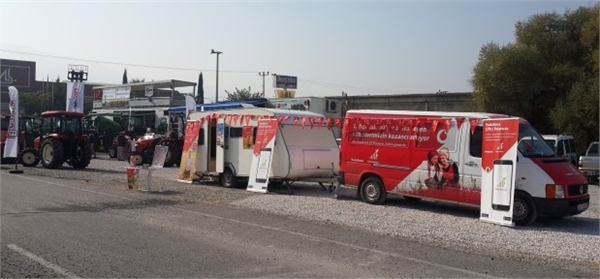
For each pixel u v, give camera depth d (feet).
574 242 29.45
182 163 58.90
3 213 34.91
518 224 34.60
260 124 50.98
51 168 74.38
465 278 21.85
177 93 168.35
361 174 42.93
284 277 21.34
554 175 34.12
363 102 131.75
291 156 48.93
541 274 22.81
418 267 23.44
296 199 44.78
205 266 22.79
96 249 25.40
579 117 90.48
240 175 52.80
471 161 36.60
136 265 22.67
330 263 23.75
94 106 186.29
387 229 32.17
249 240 28.35
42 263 22.62
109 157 105.50
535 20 108.17
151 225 32.07
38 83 253.44
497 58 102.22
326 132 53.31
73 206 38.93
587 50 102.22
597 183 67.21
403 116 40.88
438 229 32.35
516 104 105.70
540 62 102.32
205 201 43.83
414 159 39.68
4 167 75.56
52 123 75.77
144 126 123.54
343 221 34.78
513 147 33.60
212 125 56.34
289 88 197.57
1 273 21.03
